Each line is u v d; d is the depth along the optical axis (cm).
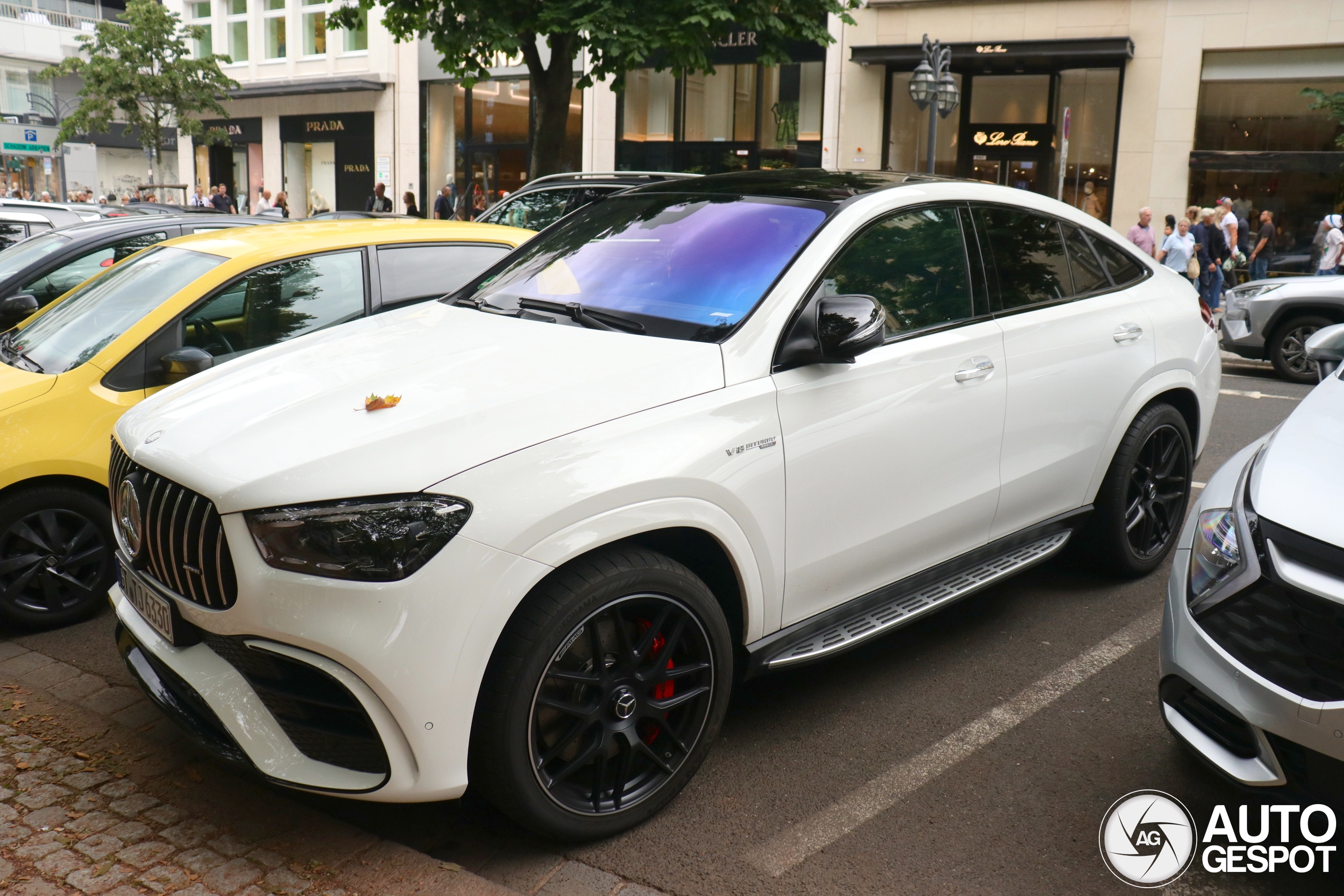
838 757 329
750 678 314
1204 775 320
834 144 2206
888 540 341
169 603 275
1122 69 1975
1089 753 331
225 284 458
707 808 300
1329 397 328
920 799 305
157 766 317
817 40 1128
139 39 2716
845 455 320
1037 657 400
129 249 635
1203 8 1894
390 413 267
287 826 286
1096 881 268
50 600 427
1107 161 2019
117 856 271
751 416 296
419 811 299
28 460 408
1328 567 245
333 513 244
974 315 375
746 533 296
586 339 311
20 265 630
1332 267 1697
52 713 351
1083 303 425
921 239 365
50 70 2820
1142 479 461
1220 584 269
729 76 2308
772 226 344
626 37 1027
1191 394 469
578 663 271
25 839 278
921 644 414
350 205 3023
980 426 366
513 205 960
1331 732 239
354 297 497
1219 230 1591
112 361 429
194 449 271
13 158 4625
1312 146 1866
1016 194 418
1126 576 473
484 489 249
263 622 247
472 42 1039
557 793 272
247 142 3209
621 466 266
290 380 303
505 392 275
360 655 240
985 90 2092
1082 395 410
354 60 2930
